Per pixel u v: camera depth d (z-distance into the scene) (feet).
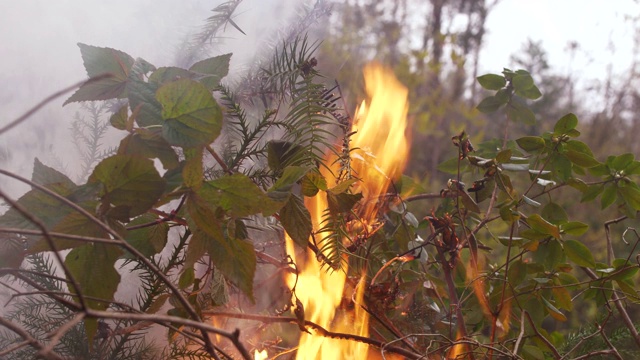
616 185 4.88
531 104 19.76
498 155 4.55
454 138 4.56
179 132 2.45
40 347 1.89
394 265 4.51
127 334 2.97
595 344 4.89
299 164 3.19
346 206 3.07
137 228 2.71
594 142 20.36
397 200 4.64
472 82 20.92
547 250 4.50
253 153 3.35
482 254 5.27
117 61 2.76
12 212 2.33
